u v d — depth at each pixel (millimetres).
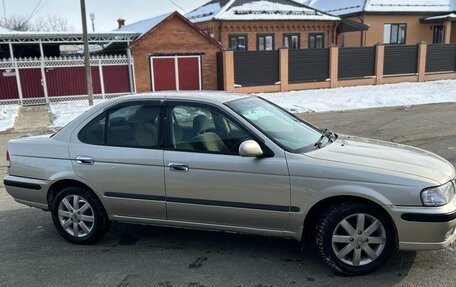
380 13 30719
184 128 4211
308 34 27938
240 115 4082
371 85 24219
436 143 9234
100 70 20562
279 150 3875
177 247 4477
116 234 4879
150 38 21141
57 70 19797
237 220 4047
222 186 3986
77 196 4562
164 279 3799
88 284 3750
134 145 4324
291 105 17328
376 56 24188
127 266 4066
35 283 3789
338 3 34406
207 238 4691
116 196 4379
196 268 3994
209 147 4074
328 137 4555
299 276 3807
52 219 5043
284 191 3822
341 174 3697
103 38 20781
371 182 3639
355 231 3752
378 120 12938
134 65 21078
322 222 3801
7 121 15172
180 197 4148
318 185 3732
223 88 22016
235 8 26953
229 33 26141
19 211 5707
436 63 25859
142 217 4398
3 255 4379
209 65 22531
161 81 21766
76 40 20484
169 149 4184
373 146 4320
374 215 3691
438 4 32438
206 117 4180
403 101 17391
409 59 25109
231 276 3828
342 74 23750
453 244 4336
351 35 31781
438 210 3531
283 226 3928
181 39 21750
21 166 4730
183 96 4359
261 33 26781
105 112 4523
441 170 3832
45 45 24734
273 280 3742
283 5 28438
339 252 3795
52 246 4586
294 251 4312
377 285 3615
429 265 3922
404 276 3744
